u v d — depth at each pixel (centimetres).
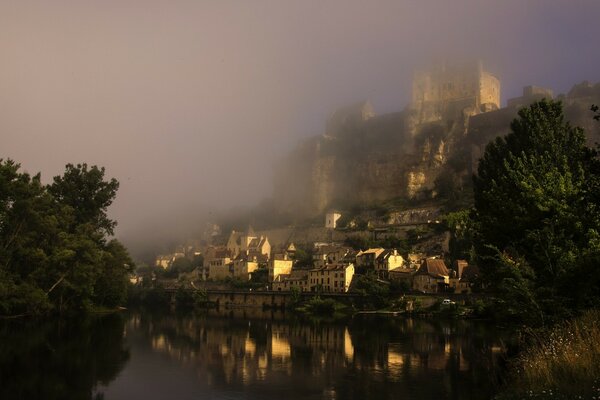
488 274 5947
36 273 10219
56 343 7025
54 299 11594
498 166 6875
